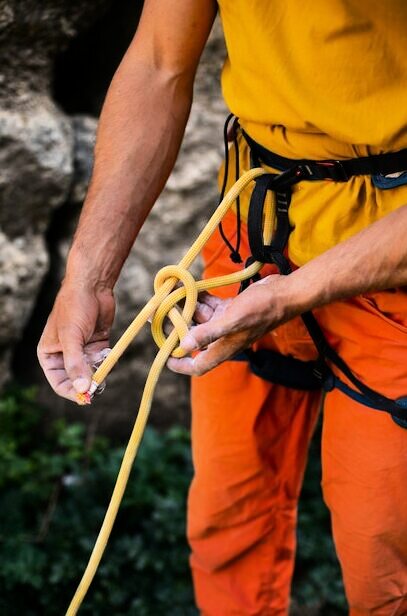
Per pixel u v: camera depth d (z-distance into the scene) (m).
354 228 1.69
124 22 2.73
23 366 3.04
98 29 2.71
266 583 2.21
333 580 2.74
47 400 3.05
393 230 1.51
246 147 1.88
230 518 2.14
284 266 1.73
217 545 2.19
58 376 1.70
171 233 2.93
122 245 1.78
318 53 1.57
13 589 2.64
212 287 1.64
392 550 1.87
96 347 1.74
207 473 2.12
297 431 2.10
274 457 2.10
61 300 1.71
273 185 1.74
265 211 1.76
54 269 2.92
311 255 1.74
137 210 1.80
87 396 1.58
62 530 2.75
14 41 2.50
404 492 1.81
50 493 2.86
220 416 2.06
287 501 2.17
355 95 1.58
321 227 1.71
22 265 2.77
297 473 2.15
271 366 1.96
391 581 1.91
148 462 2.94
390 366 1.75
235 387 2.02
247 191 1.84
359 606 1.98
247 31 1.65
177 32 1.81
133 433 1.60
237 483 2.10
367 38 1.54
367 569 1.89
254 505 2.13
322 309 1.79
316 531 2.83
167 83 1.83
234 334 1.55
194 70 1.86
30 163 2.64
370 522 1.84
